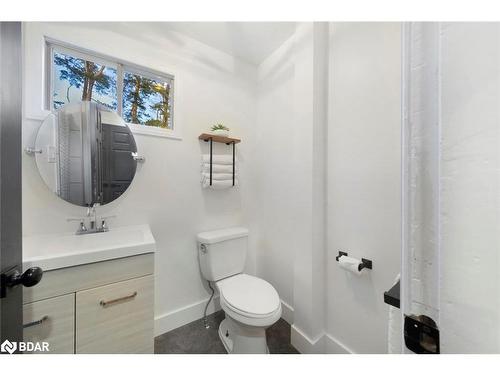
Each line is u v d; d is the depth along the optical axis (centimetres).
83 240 109
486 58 26
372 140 109
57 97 123
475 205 26
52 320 83
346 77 122
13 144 60
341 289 125
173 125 156
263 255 195
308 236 132
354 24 118
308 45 132
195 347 136
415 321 30
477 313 26
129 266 99
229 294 127
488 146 25
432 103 29
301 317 136
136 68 144
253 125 198
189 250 163
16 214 61
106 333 93
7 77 58
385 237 104
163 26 149
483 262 25
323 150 135
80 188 126
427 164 29
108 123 135
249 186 196
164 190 152
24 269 78
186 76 160
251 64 195
